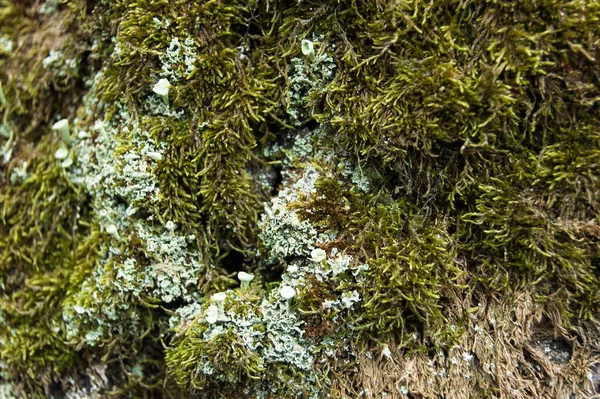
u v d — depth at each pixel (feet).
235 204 1.42
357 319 1.37
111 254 1.43
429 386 1.37
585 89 1.33
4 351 1.47
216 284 1.42
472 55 1.34
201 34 1.39
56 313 1.47
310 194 1.39
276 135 1.43
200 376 1.38
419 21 1.34
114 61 1.42
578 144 1.35
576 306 1.37
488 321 1.38
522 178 1.36
